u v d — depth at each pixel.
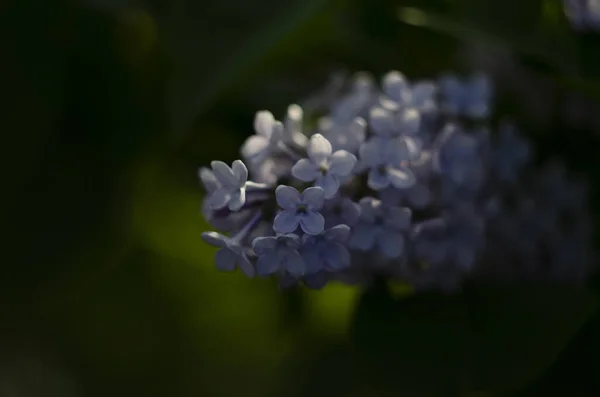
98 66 0.60
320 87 0.60
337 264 0.47
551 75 0.54
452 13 0.57
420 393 0.51
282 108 0.59
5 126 0.60
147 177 0.61
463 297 0.53
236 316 0.72
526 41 0.54
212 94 0.53
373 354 0.52
